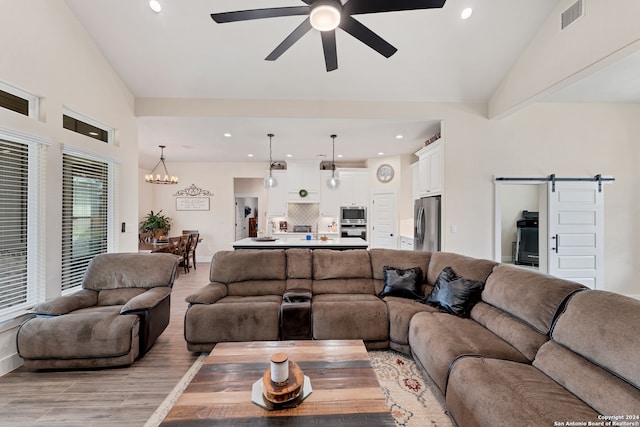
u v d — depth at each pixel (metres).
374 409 1.28
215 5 2.82
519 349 1.81
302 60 3.42
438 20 2.98
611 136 4.17
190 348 2.58
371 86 3.82
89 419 1.78
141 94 3.92
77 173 3.11
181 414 1.23
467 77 3.69
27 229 2.55
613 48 2.43
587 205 4.15
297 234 6.83
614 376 1.29
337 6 1.72
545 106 4.14
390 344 2.62
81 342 2.26
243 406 1.29
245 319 2.59
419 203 5.05
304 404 1.31
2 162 2.34
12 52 2.34
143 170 7.25
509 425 1.20
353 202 6.88
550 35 2.99
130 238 3.86
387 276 3.12
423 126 4.47
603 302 1.48
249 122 4.28
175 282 5.30
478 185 4.08
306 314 2.62
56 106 2.75
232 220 7.52
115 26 3.05
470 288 2.47
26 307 2.49
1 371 2.25
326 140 5.32
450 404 1.64
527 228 6.35
